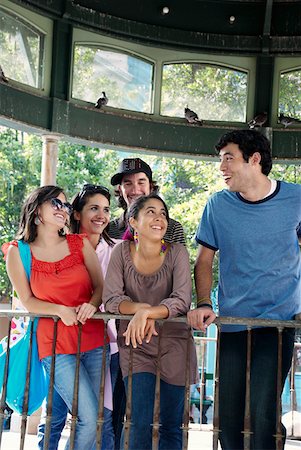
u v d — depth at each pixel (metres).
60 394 4.13
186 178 18.73
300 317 3.77
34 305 4.01
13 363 4.22
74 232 4.66
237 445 3.91
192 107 9.05
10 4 8.05
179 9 8.96
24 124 8.09
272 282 3.79
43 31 8.38
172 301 3.79
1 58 8.08
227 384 3.87
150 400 3.91
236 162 3.79
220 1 8.95
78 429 4.02
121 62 8.86
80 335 3.93
